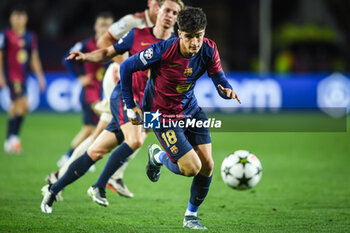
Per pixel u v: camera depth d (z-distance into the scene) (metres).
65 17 77.69
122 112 19.47
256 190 25.17
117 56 21.00
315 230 17.62
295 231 17.48
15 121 36.88
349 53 78.81
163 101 16.97
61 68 64.69
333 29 81.25
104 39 21.17
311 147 40.94
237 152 21.50
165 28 19.03
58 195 21.34
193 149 16.95
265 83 63.22
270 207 21.42
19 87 37.91
